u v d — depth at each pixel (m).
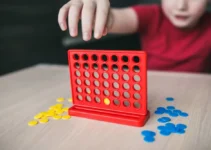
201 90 0.57
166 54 0.92
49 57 1.20
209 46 0.88
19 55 1.14
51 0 1.10
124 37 1.21
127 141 0.39
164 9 0.87
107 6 0.51
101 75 0.46
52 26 1.15
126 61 0.46
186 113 0.47
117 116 0.45
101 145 0.39
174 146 0.38
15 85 0.65
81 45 1.13
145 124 0.44
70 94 0.57
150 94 0.56
